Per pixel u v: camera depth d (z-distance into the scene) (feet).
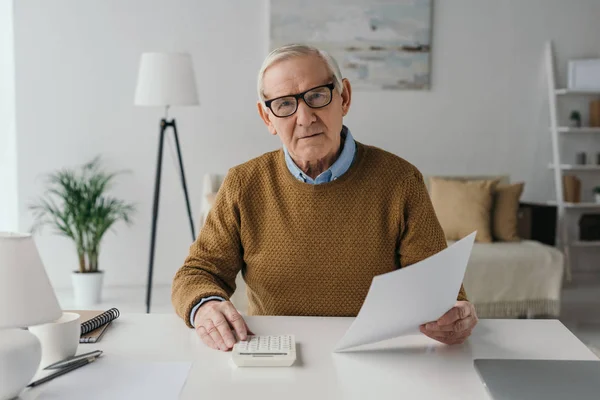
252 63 15.81
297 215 5.27
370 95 16.21
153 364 3.89
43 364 3.87
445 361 3.97
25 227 15.37
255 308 5.69
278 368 3.84
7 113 15.34
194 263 5.32
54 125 15.31
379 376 3.71
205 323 4.34
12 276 3.35
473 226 14.21
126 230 15.72
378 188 5.27
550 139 16.83
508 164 16.75
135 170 15.65
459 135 16.55
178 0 15.48
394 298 3.77
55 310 3.49
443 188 14.73
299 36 15.81
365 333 3.98
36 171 15.34
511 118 16.66
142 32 15.42
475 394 3.46
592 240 16.66
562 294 15.89
